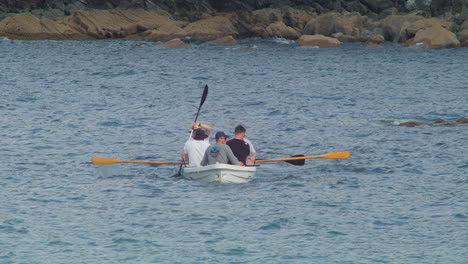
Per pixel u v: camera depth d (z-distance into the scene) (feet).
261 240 135.13
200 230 141.38
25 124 272.31
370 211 154.61
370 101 341.82
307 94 368.89
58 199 164.86
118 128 267.80
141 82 426.51
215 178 182.39
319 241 134.51
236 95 367.66
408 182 181.47
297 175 192.75
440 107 321.52
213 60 571.28
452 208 155.94
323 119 288.92
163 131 262.88
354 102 338.34
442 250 128.98
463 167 197.47
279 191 173.68
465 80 425.28
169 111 312.50
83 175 191.52
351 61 556.92
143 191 173.88
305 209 156.46
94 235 138.10
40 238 136.05
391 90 383.65
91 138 247.09
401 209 155.94
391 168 198.70
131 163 208.44
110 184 181.16
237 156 192.85
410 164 203.00
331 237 136.98
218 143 189.47
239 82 427.33
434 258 124.88
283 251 128.88
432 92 374.02
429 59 562.25
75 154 220.02
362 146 231.71
